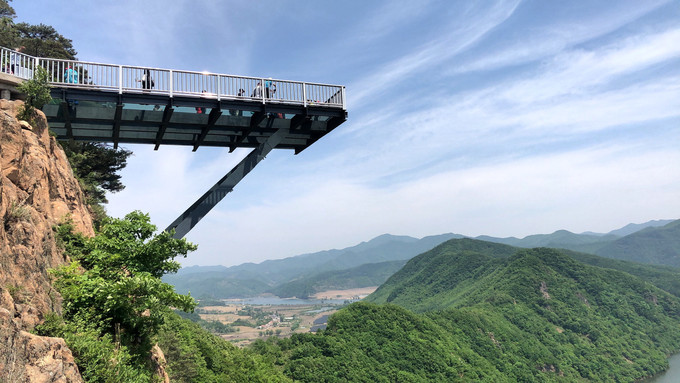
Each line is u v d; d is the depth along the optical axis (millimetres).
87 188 25406
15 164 11555
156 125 19266
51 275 12180
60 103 16844
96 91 16953
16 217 10578
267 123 20781
